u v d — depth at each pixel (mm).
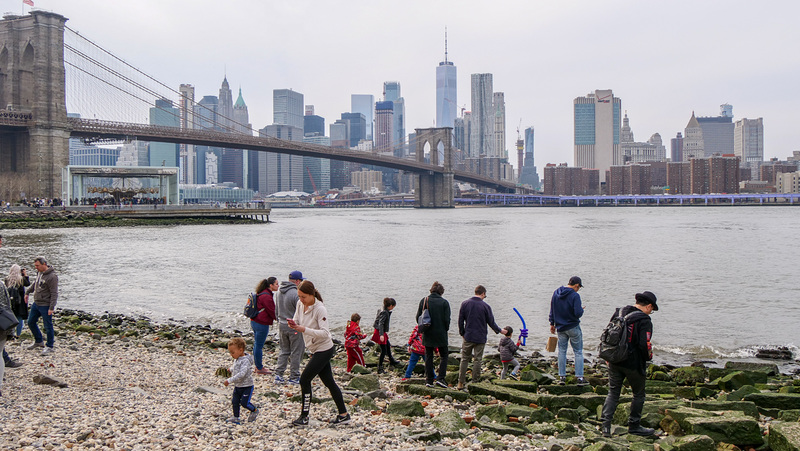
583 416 13320
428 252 68375
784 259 61719
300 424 11523
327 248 72188
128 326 27047
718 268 54250
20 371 15547
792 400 14008
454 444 10930
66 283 42656
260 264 55000
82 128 133625
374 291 40281
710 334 28125
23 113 126875
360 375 16188
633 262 58906
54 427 10750
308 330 11359
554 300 16219
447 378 16828
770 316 32375
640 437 11500
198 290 40125
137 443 10062
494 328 16016
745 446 11117
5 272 45875
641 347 11422
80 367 16547
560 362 16188
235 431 10938
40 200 117562
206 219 121312
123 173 126750
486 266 55125
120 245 70188
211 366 17875
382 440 10742
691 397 15609
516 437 11562
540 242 84125
